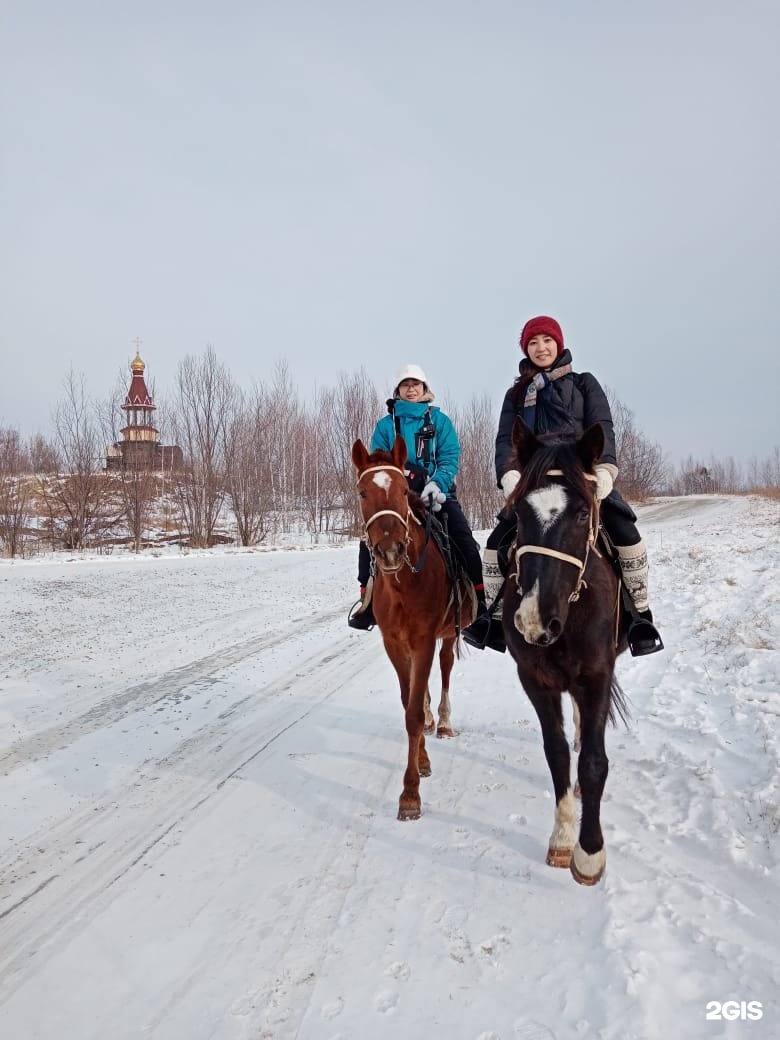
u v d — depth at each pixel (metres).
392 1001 2.63
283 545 28.30
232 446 30.06
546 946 2.91
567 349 4.55
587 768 3.30
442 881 3.46
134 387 35.78
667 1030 2.40
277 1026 2.53
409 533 4.56
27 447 36.50
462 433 43.28
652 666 7.31
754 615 8.76
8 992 2.78
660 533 26.25
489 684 7.34
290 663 8.45
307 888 3.46
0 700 6.84
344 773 4.95
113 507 29.88
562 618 3.13
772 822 3.67
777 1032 2.35
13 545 22.94
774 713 5.24
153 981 2.81
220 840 4.00
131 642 9.56
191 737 5.82
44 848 3.96
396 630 4.68
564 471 3.38
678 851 3.58
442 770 4.94
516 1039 2.41
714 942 2.82
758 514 33.59
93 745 5.64
